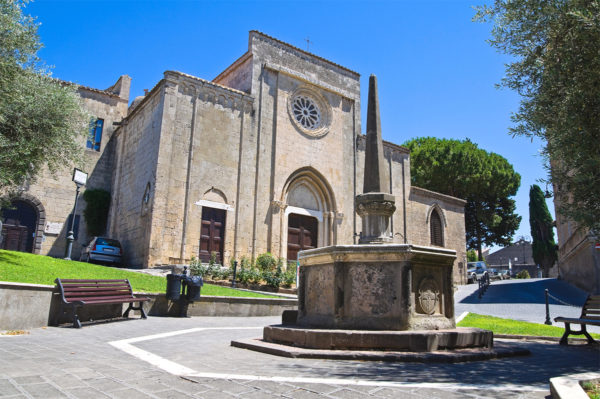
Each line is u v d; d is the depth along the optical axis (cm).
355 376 515
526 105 869
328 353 647
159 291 1377
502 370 576
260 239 2531
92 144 2847
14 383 436
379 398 418
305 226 2830
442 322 769
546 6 793
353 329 741
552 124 832
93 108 2888
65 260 1695
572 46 753
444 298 798
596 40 725
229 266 2259
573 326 1405
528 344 953
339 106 3095
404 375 526
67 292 977
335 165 2964
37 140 1602
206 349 725
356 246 764
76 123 1900
